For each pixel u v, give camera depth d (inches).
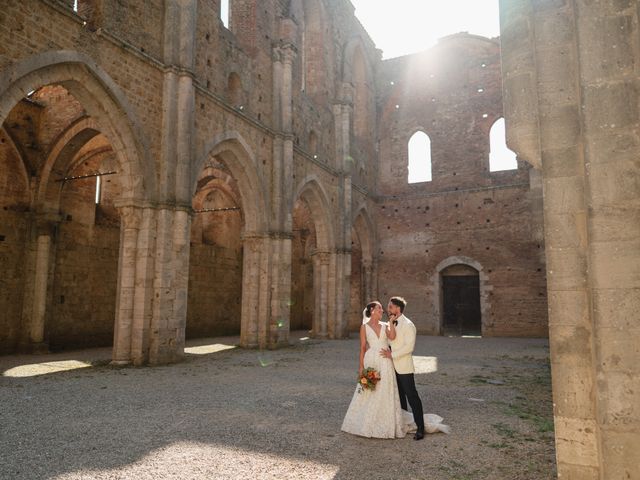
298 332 1192.2
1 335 658.8
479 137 1173.1
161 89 572.1
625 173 154.0
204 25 645.9
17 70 405.7
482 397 375.2
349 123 1074.1
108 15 501.0
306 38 1024.2
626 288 149.4
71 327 735.7
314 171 939.3
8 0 400.2
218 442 249.3
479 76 1194.6
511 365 575.8
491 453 232.7
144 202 540.4
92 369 505.7
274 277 775.7
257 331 760.3
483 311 1098.1
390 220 1230.9
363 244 1205.1
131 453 231.0
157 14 573.9
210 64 653.3
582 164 163.3
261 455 228.5
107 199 836.0
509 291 1084.5
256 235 761.6
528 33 184.4
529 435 264.7
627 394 146.2
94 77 483.8
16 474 201.9
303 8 1027.3
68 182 746.8
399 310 269.9
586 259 162.1
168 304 550.9
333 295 993.5
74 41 460.1
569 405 159.9
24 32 413.7
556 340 163.6
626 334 148.0
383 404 259.3
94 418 298.8
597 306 151.9
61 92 705.6
